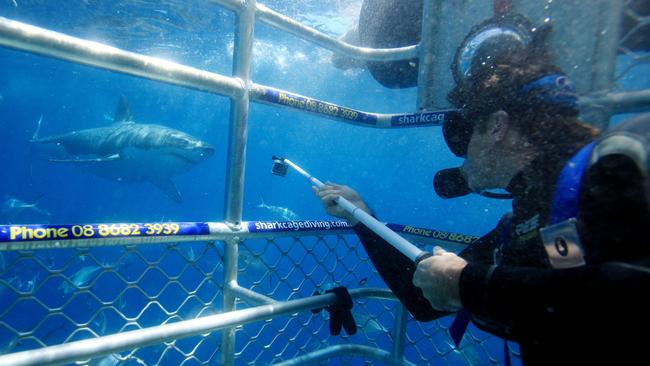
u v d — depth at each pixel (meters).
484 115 1.12
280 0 12.11
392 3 3.40
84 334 6.56
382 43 3.68
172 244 1.61
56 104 46.12
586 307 0.66
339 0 11.93
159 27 15.52
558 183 0.83
